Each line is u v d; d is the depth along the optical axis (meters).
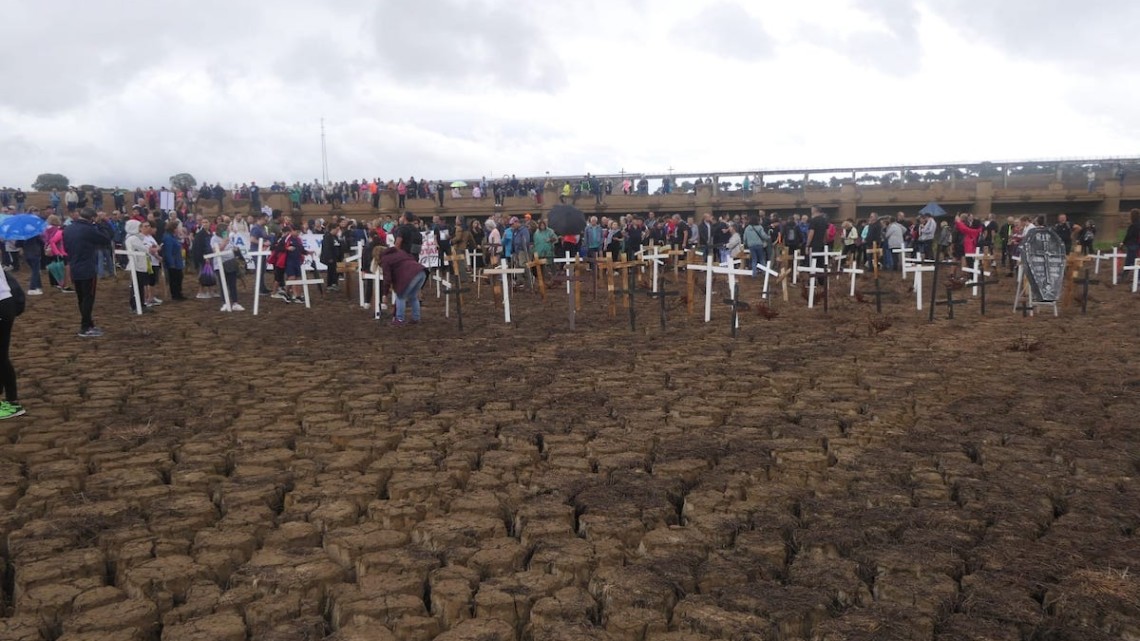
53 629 3.96
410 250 15.57
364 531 4.98
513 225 22.23
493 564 4.52
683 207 39.72
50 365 9.92
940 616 4.03
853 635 3.81
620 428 7.21
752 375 9.44
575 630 3.89
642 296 18.39
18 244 23.95
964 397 8.20
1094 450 6.44
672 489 5.69
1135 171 40.19
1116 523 5.05
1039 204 39.69
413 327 13.65
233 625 3.91
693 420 7.43
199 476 5.92
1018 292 14.96
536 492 5.70
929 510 5.25
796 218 26.81
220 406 8.02
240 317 14.80
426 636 3.92
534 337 12.42
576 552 4.65
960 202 39.00
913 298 17.44
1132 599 4.03
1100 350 10.83
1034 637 3.82
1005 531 4.92
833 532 4.88
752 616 3.96
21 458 6.37
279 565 4.53
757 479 5.91
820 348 11.17
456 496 5.57
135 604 4.11
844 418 7.47
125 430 7.12
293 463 6.23
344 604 4.07
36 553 4.63
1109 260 26.97
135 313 15.13
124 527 5.00
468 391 8.65
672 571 4.44
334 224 20.42
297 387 8.86
